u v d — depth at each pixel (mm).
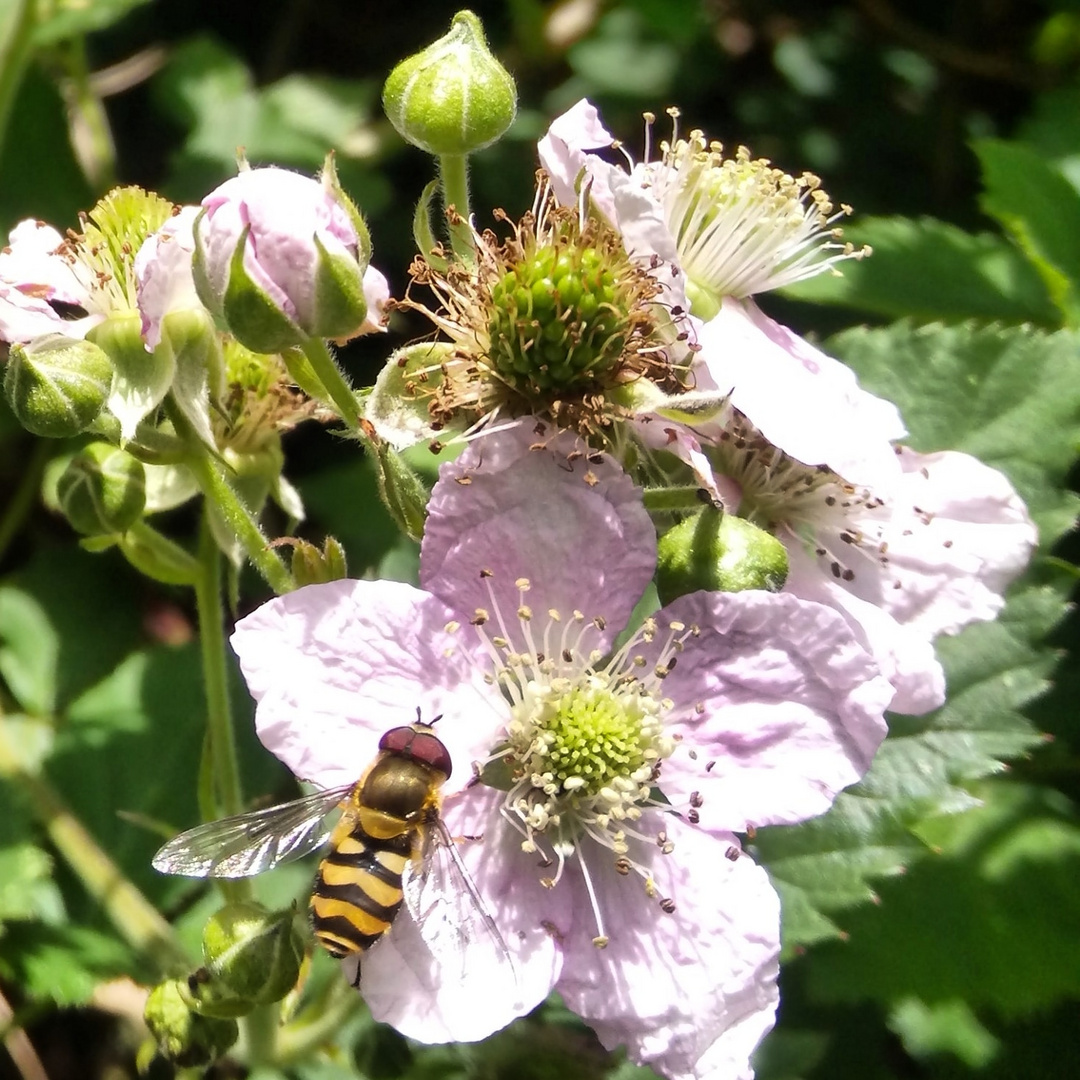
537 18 139
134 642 112
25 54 111
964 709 88
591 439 70
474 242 73
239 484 83
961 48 144
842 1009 95
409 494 70
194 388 72
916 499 83
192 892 99
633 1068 81
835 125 145
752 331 77
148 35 153
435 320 71
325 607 65
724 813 68
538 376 69
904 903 90
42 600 112
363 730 65
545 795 70
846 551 83
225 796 83
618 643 82
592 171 69
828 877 86
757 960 66
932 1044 92
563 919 67
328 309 65
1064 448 90
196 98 130
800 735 68
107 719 103
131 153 148
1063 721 102
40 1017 103
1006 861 91
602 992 66
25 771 97
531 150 135
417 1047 79
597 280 69
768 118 145
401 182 137
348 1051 84
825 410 73
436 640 67
